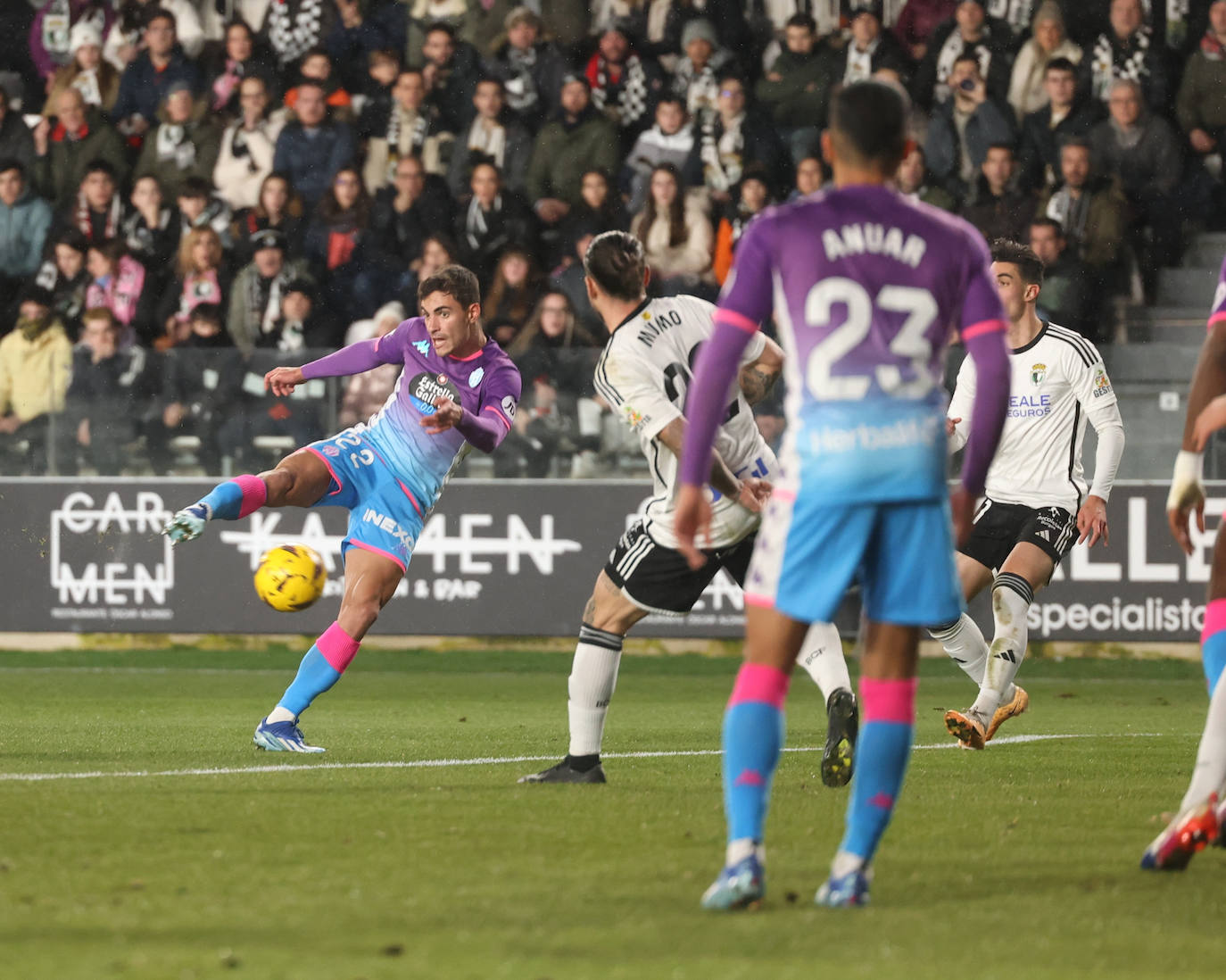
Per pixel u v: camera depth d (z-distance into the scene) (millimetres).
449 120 47000
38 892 10453
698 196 43844
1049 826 13883
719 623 35906
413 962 8539
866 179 10008
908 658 10094
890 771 10078
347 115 46719
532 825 13523
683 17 47250
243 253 43875
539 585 36062
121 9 48938
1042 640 35250
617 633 16484
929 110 45250
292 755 19656
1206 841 11383
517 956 8688
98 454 37281
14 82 49312
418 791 15875
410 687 32156
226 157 46625
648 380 15367
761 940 9117
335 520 36344
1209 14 45312
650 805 14820
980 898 10477
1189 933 9461
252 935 9172
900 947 8992
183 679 33125
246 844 12406
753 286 9969
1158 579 35031
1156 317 42031
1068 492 21094
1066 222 43094
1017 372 21172
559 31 47625
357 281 43531
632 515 35906
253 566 36375
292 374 21094
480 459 37312
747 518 15672
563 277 42812
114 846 12289
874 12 47000
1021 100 44844
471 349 20453
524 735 22859
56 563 36781
